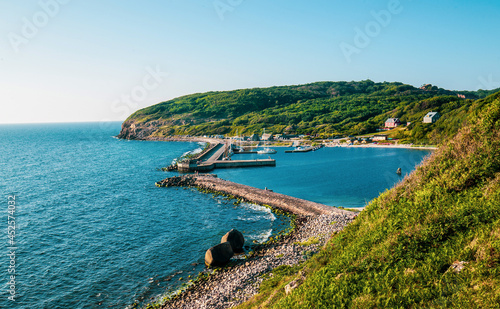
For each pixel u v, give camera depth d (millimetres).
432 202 16062
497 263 10477
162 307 25828
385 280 12711
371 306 11750
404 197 18359
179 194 68312
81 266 33594
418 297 10977
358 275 14031
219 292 26609
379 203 20094
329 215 46438
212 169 106750
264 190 66625
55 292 28594
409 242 14203
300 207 53406
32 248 38406
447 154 18516
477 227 12734
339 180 81312
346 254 16750
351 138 188500
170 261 34656
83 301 27219
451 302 9945
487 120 17516
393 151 141375
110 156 151250
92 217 51281
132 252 37125
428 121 171875
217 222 47938
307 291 14734
